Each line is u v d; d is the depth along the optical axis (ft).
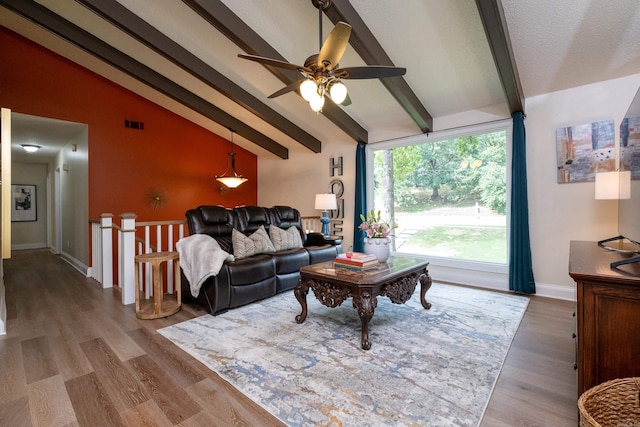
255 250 11.79
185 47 12.41
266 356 6.97
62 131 16.55
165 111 18.72
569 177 10.98
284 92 9.16
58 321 9.08
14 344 7.55
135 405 5.26
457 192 14.69
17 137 17.60
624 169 7.50
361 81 12.78
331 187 18.88
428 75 11.62
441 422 4.83
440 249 15.21
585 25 8.43
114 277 14.90
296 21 10.32
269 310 10.11
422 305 10.21
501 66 9.19
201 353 7.11
